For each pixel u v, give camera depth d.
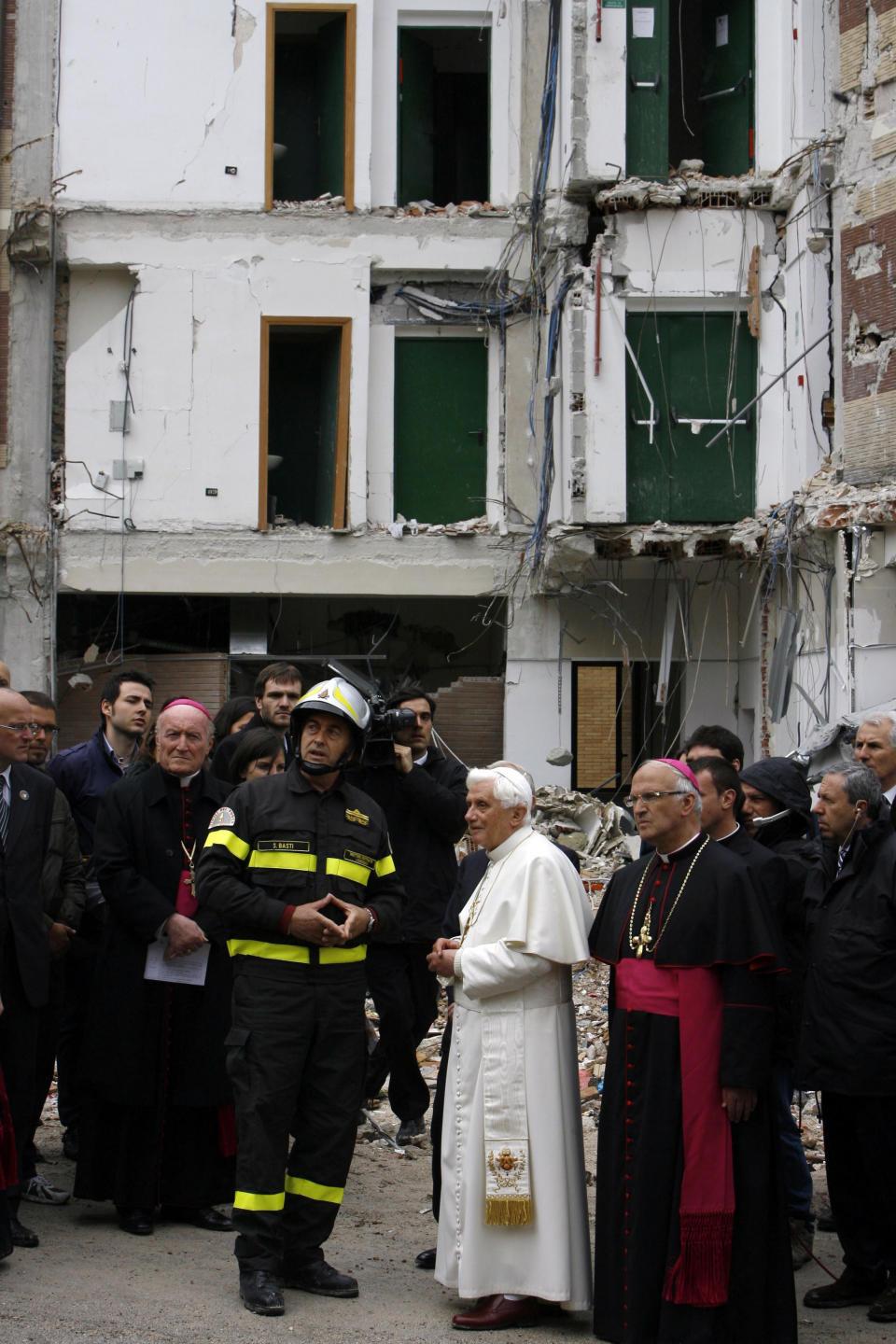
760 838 7.01
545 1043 6.02
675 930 5.71
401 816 8.41
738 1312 5.49
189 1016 6.93
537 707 18.72
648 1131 5.61
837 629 15.09
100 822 7.05
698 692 18.48
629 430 17.12
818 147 15.77
